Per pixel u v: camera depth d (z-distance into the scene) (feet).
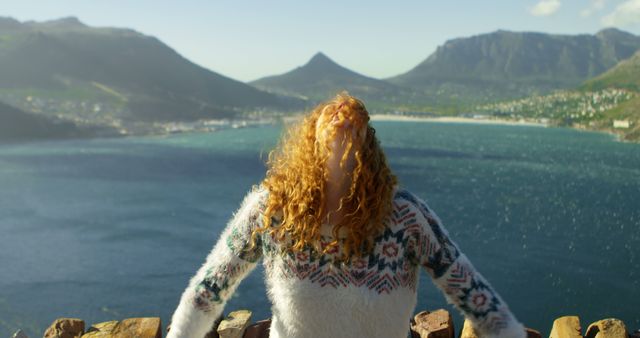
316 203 5.59
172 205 295.48
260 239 6.00
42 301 160.66
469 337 9.51
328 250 5.65
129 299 163.12
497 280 181.16
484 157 571.28
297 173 5.73
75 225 249.14
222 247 6.15
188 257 200.64
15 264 190.29
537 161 542.98
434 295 151.53
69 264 191.62
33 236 228.84
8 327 143.95
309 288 5.72
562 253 211.82
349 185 5.57
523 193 349.61
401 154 585.22
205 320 6.03
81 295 165.17
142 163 490.90
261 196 6.00
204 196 323.98
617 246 222.28
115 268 187.62
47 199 311.06
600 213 288.51
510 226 256.11
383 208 5.59
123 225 248.93
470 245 221.66
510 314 5.64
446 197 329.31
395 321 5.75
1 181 378.32
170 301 162.09
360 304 5.62
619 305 161.79
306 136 5.90
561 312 157.79
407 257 5.81
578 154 620.08
